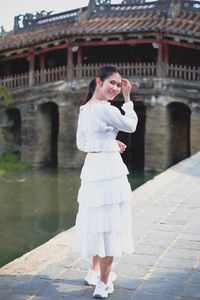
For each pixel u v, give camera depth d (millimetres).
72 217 12258
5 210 13164
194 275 4266
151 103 20578
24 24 26641
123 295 3812
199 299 3703
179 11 21984
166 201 7824
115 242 3717
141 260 4734
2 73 28562
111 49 24344
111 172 3709
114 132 3791
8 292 3924
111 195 3678
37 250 5203
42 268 4543
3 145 25109
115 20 21953
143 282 4105
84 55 24875
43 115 23703
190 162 12695
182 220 6492
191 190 8828
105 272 3758
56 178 19047
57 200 14547
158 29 19656
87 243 3709
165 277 4223
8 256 8797
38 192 15992
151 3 22375
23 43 22781
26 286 4055
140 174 19734
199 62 23406
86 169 3793
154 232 5867
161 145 20531
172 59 23391
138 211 7082
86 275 4320
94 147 3730
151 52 23766
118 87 3830
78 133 3893
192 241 5434
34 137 23344
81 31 20594
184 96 20625
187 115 23828
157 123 20562
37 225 11398
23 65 28047
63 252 5086
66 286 4047
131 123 3773
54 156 25875
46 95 22562
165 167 20562
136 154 25188
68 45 21484
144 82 20500
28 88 23422
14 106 24219
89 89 3963
